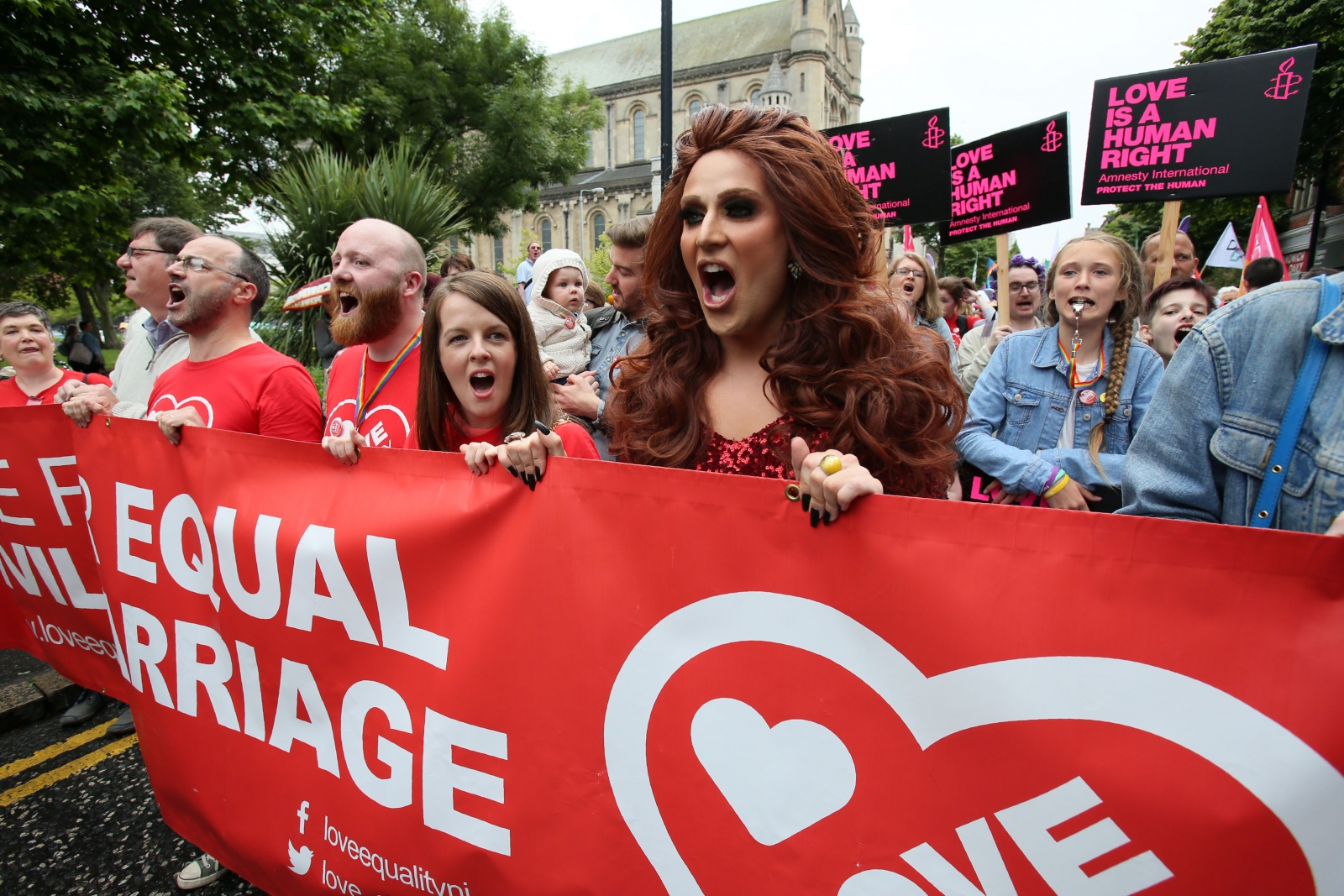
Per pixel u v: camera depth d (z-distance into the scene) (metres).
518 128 22.98
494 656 1.28
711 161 1.22
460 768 1.33
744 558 1.04
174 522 1.78
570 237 54.09
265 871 1.66
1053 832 0.85
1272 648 0.75
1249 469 1.12
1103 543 0.82
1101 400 2.29
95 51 7.54
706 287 1.26
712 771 1.08
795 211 1.17
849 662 0.97
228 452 1.67
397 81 20.50
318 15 10.46
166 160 9.11
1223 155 3.00
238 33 9.70
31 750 2.73
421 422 1.87
